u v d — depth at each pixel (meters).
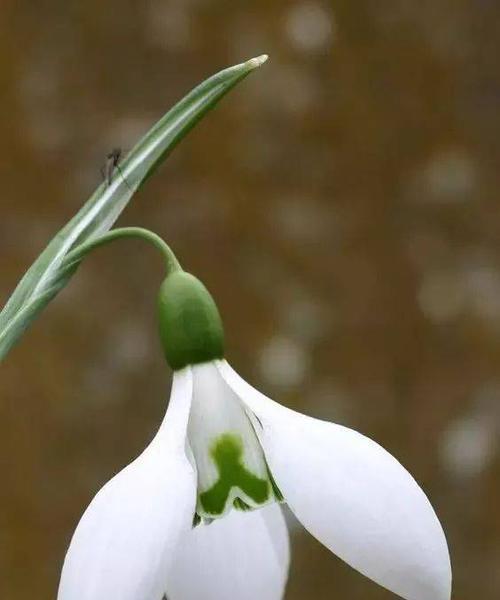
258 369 0.60
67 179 0.59
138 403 0.59
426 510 0.26
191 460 0.27
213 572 0.28
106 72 0.59
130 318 0.59
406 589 0.26
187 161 0.60
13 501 0.58
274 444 0.27
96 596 0.26
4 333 0.28
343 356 0.60
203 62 0.60
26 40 0.59
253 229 0.60
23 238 0.58
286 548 0.29
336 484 0.26
